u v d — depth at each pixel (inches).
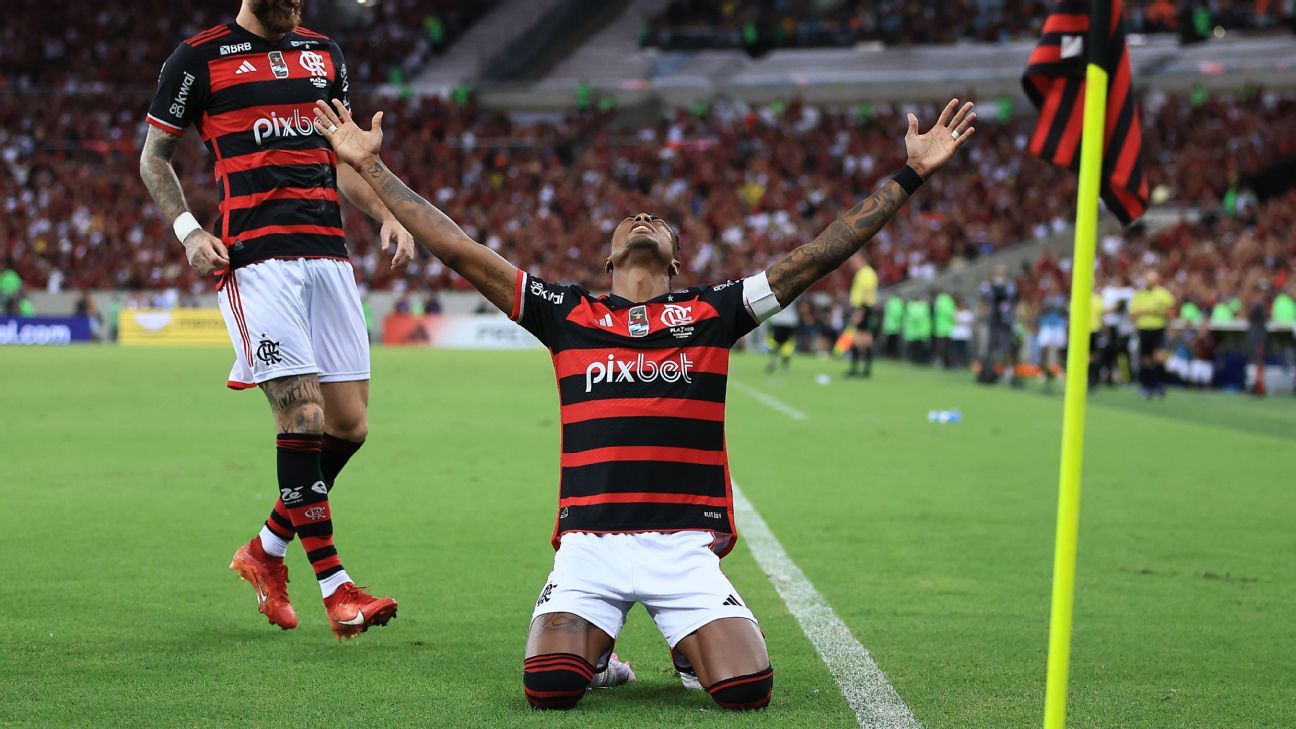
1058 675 492.7
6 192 6727.4
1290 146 6269.7
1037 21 7849.4
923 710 609.6
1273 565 1010.7
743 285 641.0
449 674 665.6
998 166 6550.2
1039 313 3993.6
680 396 628.7
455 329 5782.5
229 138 746.2
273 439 1854.1
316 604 831.7
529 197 6707.7
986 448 1861.5
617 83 7844.5
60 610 798.5
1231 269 4990.2
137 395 2674.7
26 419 2132.1
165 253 6373.0
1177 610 848.9
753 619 620.1
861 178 6633.9
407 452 1722.4
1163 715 610.9
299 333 741.9
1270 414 2711.6
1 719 577.9
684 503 623.8
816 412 2476.6
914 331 4785.9
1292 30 7426.2
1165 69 7126.0
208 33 749.3
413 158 6973.4
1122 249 5565.9
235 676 656.4
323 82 764.0
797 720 589.0
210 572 921.5
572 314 641.6
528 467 1572.3
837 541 1092.5
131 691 626.2
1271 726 594.9
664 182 6781.5
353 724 575.5
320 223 762.2
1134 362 4092.0
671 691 642.2
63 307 6190.9
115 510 1201.4
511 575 929.5
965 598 871.1
